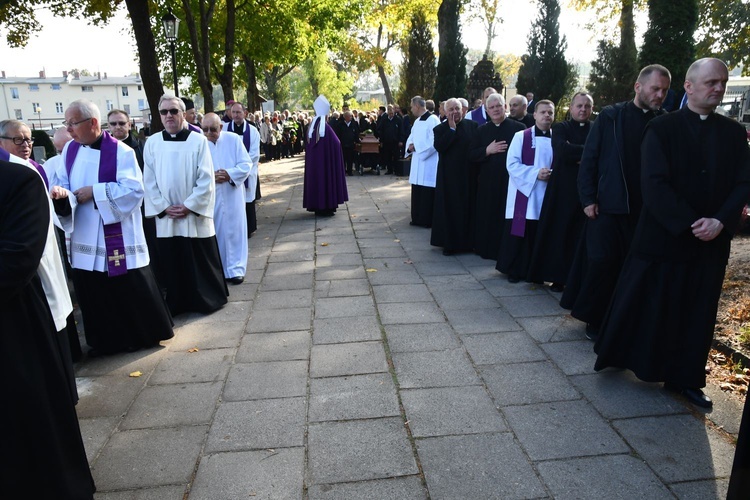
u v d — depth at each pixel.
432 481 2.61
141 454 2.89
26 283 2.02
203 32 13.61
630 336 3.32
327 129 8.94
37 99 77.00
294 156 22.75
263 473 2.70
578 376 3.60
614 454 2.79
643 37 12.20
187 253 4.78
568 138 4.98
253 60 23.22
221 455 2.86
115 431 3.11
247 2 17.53
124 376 3.77
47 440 2.11
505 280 5.65
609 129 3.80
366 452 2.85
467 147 6.47
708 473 2.64
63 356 2.88
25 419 2.05
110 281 3.98
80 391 3.58
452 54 18.50
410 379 3.61
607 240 3.85
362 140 14.79
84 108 3.78
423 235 7.81
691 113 3.02
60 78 77.50
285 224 8.79
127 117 5.62
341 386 3.54
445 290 5.38
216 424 3.14
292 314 4.84
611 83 18.42
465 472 2.67
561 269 5.16
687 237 3.06
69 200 3.75
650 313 3.21
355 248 7.14
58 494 2.14
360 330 4.44
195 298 4.85
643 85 3.62
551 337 4.22
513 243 5.50
